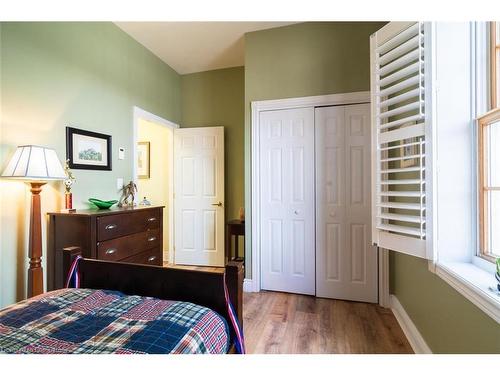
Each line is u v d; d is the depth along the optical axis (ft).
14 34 5.89
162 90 11.85
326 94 8.73
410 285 6.46
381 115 5.85
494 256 3.99
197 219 12.76
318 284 8.87
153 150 13.89
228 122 12.74
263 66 9.39
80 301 3.48
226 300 3.59
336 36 8.66
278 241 9.34
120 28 9.27
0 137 5.64
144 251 8.15
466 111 4.42
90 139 7.92
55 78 6.84
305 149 9.02
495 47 4.04
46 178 5.56
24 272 6.05
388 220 6.35
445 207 4.56
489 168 4.13
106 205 7.61
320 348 6.00
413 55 4.91
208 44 10.48
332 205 8.75
